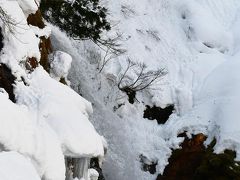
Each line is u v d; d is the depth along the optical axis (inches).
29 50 454.6
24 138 351.6
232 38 720.3
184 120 619.8
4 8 442.0
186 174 568.7
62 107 411.2
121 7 710.5
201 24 719.1
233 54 695.7
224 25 742.5
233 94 605.6
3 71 424.5
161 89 649.6
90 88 621.3
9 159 250.1
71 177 413.1
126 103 638.5
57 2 572.4
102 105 621.0
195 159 577.9
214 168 534.6
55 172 358.0
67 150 388.2
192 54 698.8
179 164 581.6
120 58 657.0
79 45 644.7
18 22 450.9
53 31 594.6
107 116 618.2
